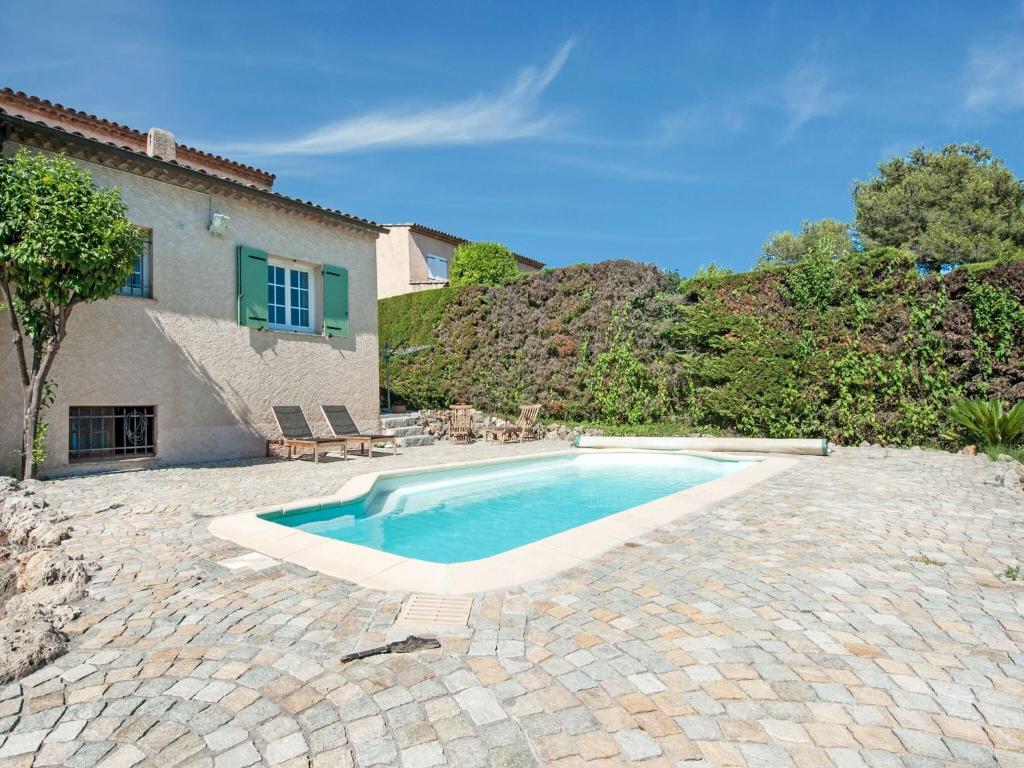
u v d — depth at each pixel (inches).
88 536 185.8
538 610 123.6
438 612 122.0
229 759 75.5
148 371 365.1
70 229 269.6
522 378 609.9
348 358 506.9
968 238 896.9
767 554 164.7
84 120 505.7
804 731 80.7
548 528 262.5
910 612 122.1
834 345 455.5
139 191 362.3
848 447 441.4
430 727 81.9
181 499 251.3
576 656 102.6
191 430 387.9
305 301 485.4
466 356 651.5
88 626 116.0
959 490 262.5
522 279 618.2
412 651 104.8
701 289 525.3
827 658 101.7
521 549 169.2
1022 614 120.6
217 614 121.8
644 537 183.5
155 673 97.2
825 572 148.5
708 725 82.0
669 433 515.8
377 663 100.4
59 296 280.1
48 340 295.7
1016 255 398.3
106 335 344.5
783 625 115.6
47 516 214.5
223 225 395.9
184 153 562.3
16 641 101.4
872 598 130.2
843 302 457.1
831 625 115.6
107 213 286.2
